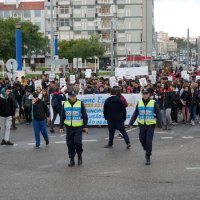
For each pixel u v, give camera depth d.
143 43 115.44
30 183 10.17
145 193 9.09
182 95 22.58
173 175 10.79
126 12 115.62
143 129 12.45
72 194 9.09
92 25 116.38
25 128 21.41
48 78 33.81
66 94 22.59
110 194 9.05
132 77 34.97
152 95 20.75
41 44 86.00
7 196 9.02
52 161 12.98
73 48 92.56
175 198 8.67
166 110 20.59
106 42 115.12
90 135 18.84
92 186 9.77
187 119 23.11
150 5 115.56
